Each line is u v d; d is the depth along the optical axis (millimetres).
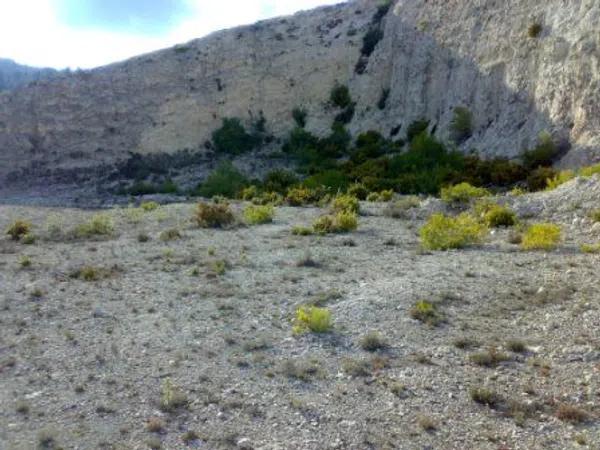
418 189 36906
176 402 8617
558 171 30781
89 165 65062
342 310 12195
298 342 10727
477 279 13898
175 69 71875
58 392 9125
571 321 10844
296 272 15836
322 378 9305
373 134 56344
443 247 18000
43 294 14539
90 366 10062
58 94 70312
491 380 8992
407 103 54906
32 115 69438
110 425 8109
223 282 15094
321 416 8180
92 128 68000
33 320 12586
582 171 26859
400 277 14562
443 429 7789
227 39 74250
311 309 11703
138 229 25125
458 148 43594
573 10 36281
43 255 19844
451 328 10992
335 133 60062
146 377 9547
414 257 17078
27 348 10953
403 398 8578
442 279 13984
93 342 11164
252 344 10641
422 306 11703
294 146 61312
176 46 75500
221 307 12922
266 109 67375
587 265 14555
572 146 32438
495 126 40719
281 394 8836
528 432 7656
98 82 71250
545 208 21859
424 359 9719
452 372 9289
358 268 16016
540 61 38062
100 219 25188
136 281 15586
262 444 7562
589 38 33469
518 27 41750
